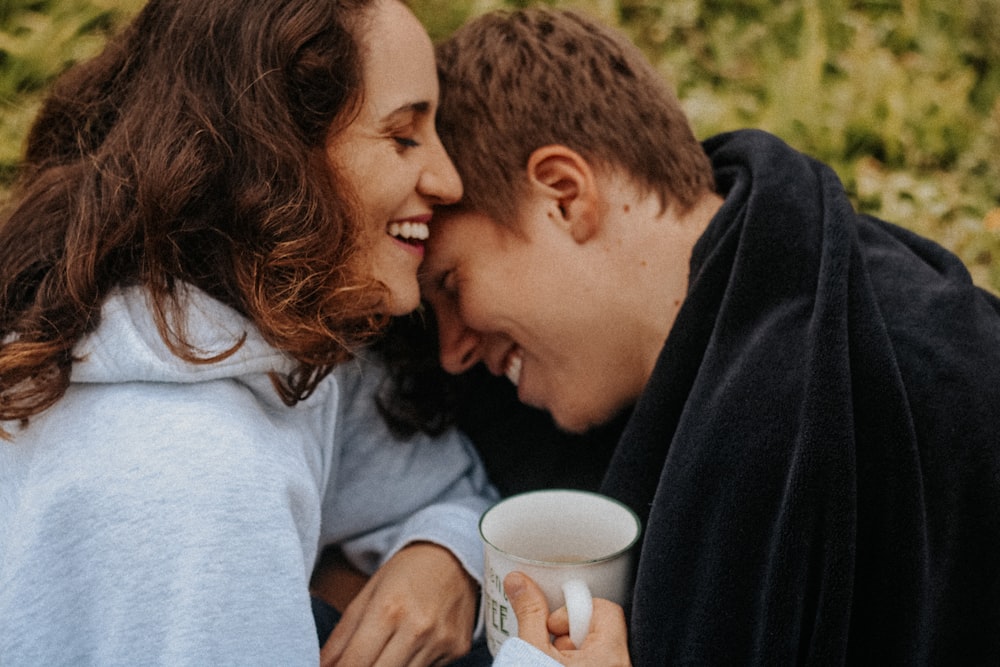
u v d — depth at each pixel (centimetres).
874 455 113
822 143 265
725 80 285
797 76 271
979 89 289
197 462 104
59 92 132
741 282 124
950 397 117
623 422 150
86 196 115
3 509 110
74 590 103
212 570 101
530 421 160
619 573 115
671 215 139
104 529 102
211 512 103
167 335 109
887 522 112
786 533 109
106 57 128
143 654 100
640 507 128
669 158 141
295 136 116
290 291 115
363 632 128
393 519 151
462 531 140
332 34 117
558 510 125
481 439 162
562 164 134
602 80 140
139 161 115
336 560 157
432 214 133
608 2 290
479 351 146
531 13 150
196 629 100
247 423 111
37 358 107
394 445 152
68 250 113
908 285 129
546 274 136
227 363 112
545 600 113
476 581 138
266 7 116
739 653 112
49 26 239
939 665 117
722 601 112
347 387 149
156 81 119
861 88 276
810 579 109
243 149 115
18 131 221
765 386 116
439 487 152
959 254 241
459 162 138
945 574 115
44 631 102
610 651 109
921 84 279
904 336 121
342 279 119
